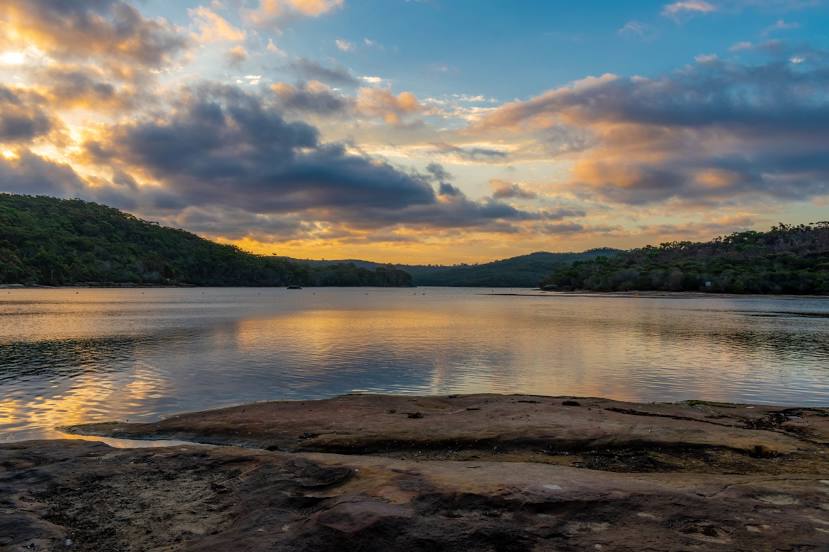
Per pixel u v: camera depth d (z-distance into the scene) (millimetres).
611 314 83438
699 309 100688
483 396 18703
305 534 6453
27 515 7520
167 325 55062
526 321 66250
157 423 15180
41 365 27547
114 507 7930
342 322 62438
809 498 7453
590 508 7094
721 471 10125
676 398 20859
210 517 7535
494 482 8133
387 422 14344
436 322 63625
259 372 26031
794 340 43250
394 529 6484
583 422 13820
